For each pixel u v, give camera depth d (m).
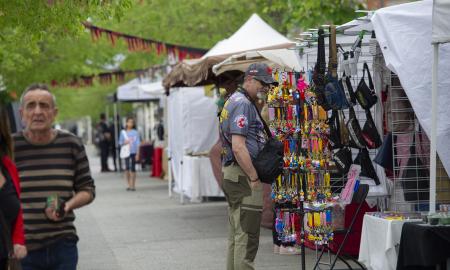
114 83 53.28
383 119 13.80
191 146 27.77
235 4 32.47
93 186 8.66
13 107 27.38
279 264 14.85
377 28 12.41
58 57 36.88
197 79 20.09
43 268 8.42
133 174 35.19
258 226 11.41
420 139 12.89
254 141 11.43
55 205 8.12
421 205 13.05
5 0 12.92
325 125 12.91
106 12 13.92
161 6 34.91
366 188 12.64
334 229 13.83
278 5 27.89
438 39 10.52
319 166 12.70
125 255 16.83
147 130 59.84
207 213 24.42
